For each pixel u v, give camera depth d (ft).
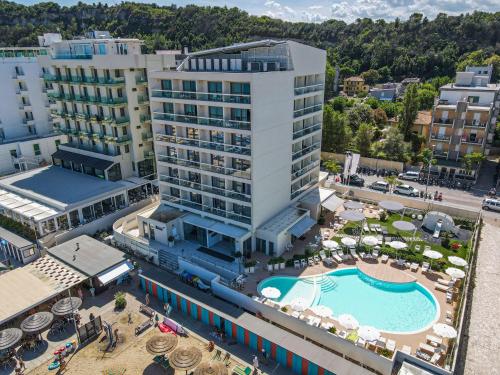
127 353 119.44
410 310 136.26
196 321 133.59
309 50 179.32
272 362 114.93
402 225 174.60
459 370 111.04
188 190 178.40
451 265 157.17
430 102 419.33
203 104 159.22
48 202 191.72
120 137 214.90
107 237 185.26
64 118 240.12
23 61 270.46
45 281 143.54
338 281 152.76
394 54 640.17
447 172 262.06
